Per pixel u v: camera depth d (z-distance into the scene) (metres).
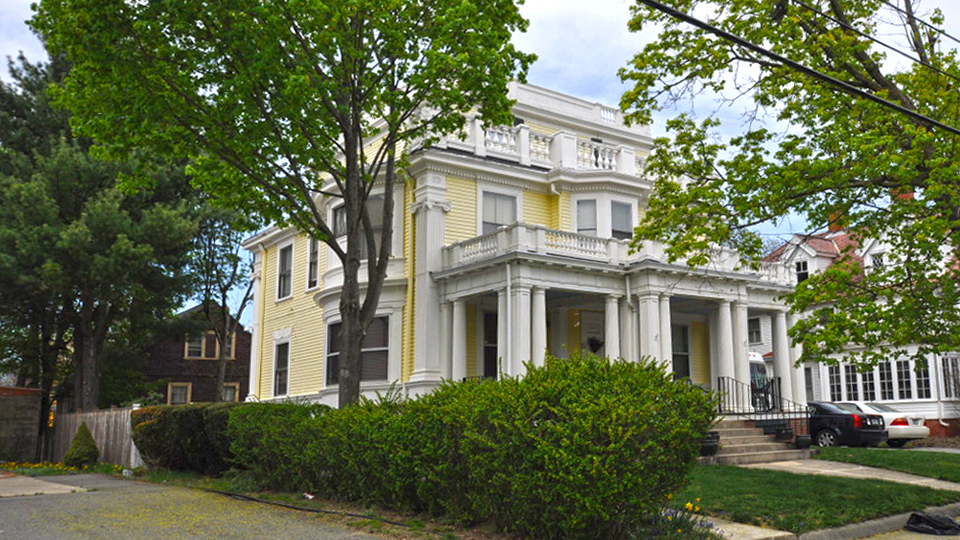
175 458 15.62
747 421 18.14
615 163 23.62
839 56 13.20
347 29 12.26
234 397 40.53
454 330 19.78
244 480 12.27
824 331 12.02
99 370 25.94
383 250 14.14
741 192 13.11
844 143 12.88
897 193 13.39
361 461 9.91
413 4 12.73
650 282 19.72
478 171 21.48
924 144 11.41
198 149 14.23
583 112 27.33
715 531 8.56
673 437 7.38
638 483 7.22
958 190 11.61
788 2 13.66
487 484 8.06
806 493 11.08
